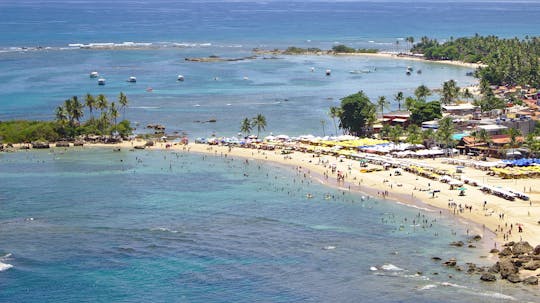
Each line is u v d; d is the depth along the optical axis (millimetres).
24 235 189125
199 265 169500
